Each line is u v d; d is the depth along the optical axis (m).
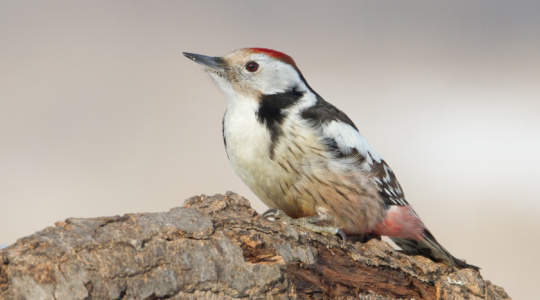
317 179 4.21
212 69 4.24
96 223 4.11
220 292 4.11
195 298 4.11
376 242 4.18
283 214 4.21
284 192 4.22
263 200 4.23
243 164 4.22
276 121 4.22
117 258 4.10
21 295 4.09
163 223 4.11
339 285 4.15
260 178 4.22
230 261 4.12
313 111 4.23
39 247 4.09
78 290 4.09
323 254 4.16
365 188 4.22
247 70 4.24
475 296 4.17
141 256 4.11
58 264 4.09
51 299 4.09
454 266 4.22
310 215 4.23
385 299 4.15
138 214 4.12
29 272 4.09
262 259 4.13
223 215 4.14
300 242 4.14
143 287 4.10
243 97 4.23
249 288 4.12
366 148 4.23
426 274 4.17
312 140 4.21
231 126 4.23
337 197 4.22
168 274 4.11
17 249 4.09
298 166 4.21
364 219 4.23
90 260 4.10
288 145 4.21
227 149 4.23
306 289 4.14
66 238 4.10
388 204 4.23
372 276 4.16
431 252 4.24
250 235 4.13
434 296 4.17
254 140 4.22
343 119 4.24
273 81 4.23
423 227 4.23
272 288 4.12
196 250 4.11
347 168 4.22
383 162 4.25
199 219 4.12
